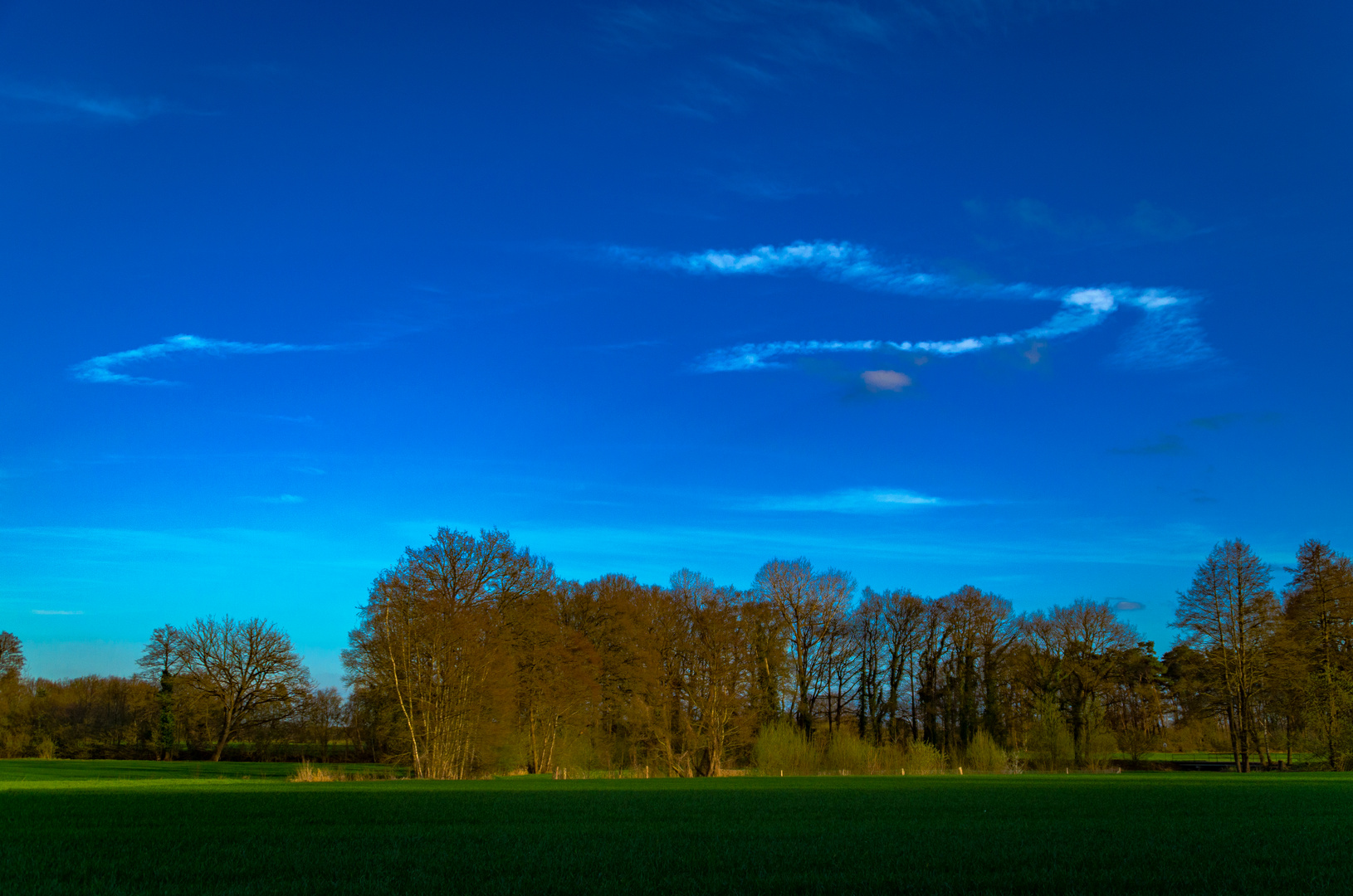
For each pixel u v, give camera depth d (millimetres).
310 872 11445
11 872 11266
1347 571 64562
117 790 31500
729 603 67625
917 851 13594
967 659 77062
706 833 16188
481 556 56438
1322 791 29422
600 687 62844
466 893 10016
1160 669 92938
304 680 77625
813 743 60594
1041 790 31219
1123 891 10320
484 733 53062
